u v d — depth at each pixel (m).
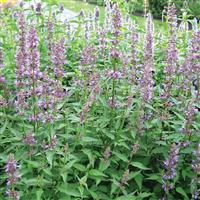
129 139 0.89
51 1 1.36
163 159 0.94
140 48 1.30
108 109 0.95
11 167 0.70
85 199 0.82
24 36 0.92
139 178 0.86
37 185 0.78
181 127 0.91
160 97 0.96
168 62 0.99
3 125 0.90
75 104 0.95
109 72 0.92
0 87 1.05
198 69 0.99
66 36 1.40
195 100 0.97
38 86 0.90
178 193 0.90
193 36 1.01
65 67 1.24
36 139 0.87
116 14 0.91
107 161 0.83
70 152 0.84
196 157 0.84
